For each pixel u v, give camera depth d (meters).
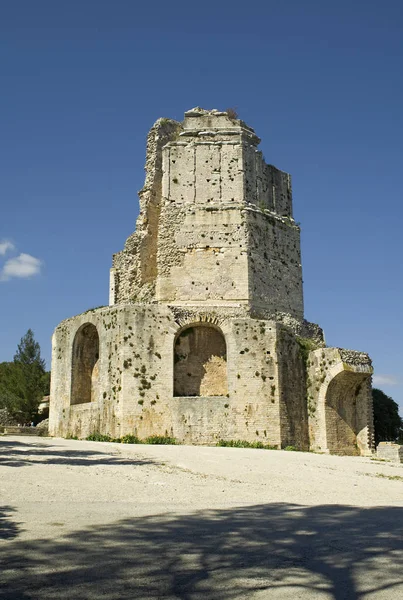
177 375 38.94
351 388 40.38
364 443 39.88
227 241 42.34
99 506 13.94
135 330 38.12
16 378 67.94
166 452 28.72
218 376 39.44
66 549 9.87
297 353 40.03
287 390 38.38
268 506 15.14
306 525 12.67
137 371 37.50
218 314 39.44
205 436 36.69
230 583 8.52
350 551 10.52
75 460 23.72
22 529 11.09
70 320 43.28
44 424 51.81
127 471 20.83
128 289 43.66
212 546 10.51
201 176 43.81
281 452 33.16
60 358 43.62
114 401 37.44
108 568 8.98
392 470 27.06
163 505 14.59
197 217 42.94
